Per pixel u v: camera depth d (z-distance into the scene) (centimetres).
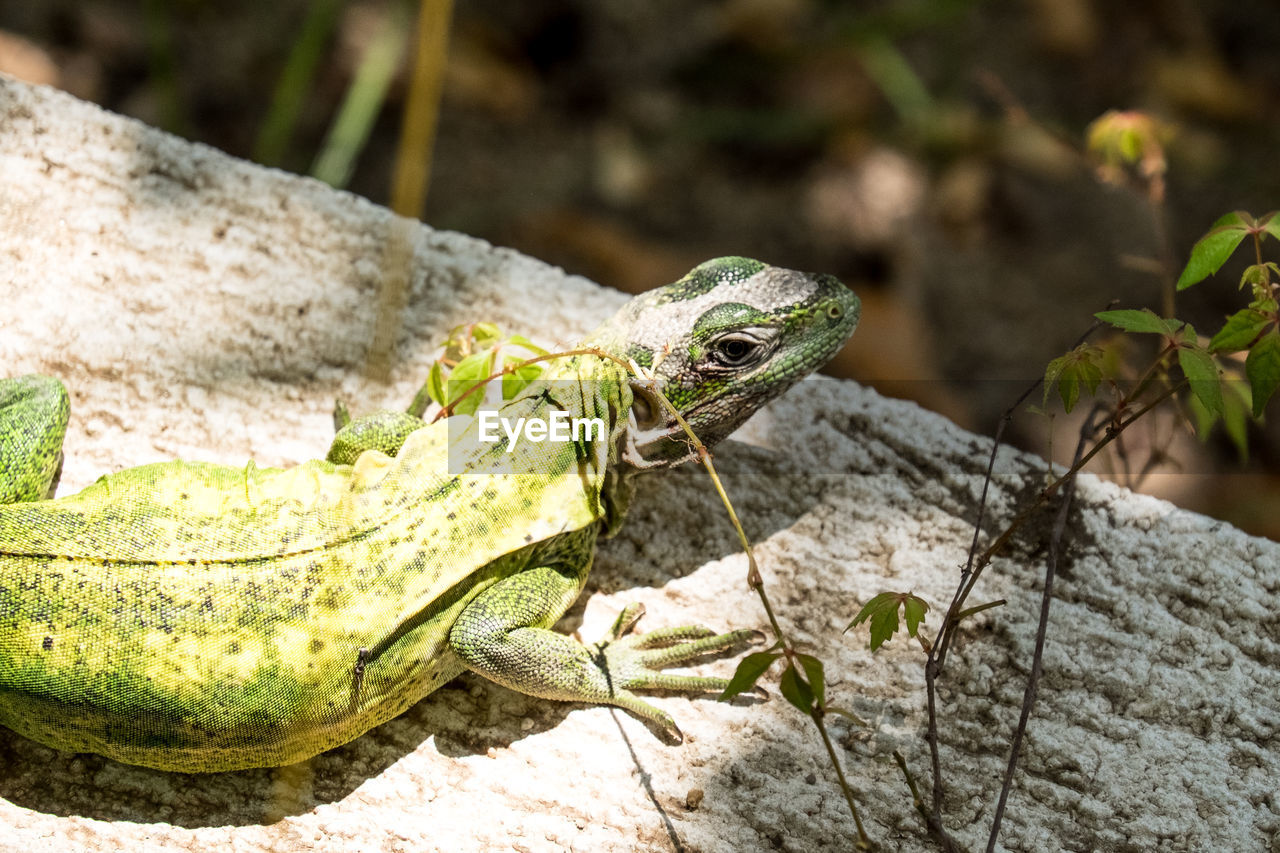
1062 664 84
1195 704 83
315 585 79
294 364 87
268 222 88
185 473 82
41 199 88
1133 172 99
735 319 82
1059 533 82
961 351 99
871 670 84
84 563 79
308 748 80
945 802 82
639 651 83
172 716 79
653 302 83
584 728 83
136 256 88
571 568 82
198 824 81
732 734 83
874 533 86
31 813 81
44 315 87
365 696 80
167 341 87
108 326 87
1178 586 85
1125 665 84
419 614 80
